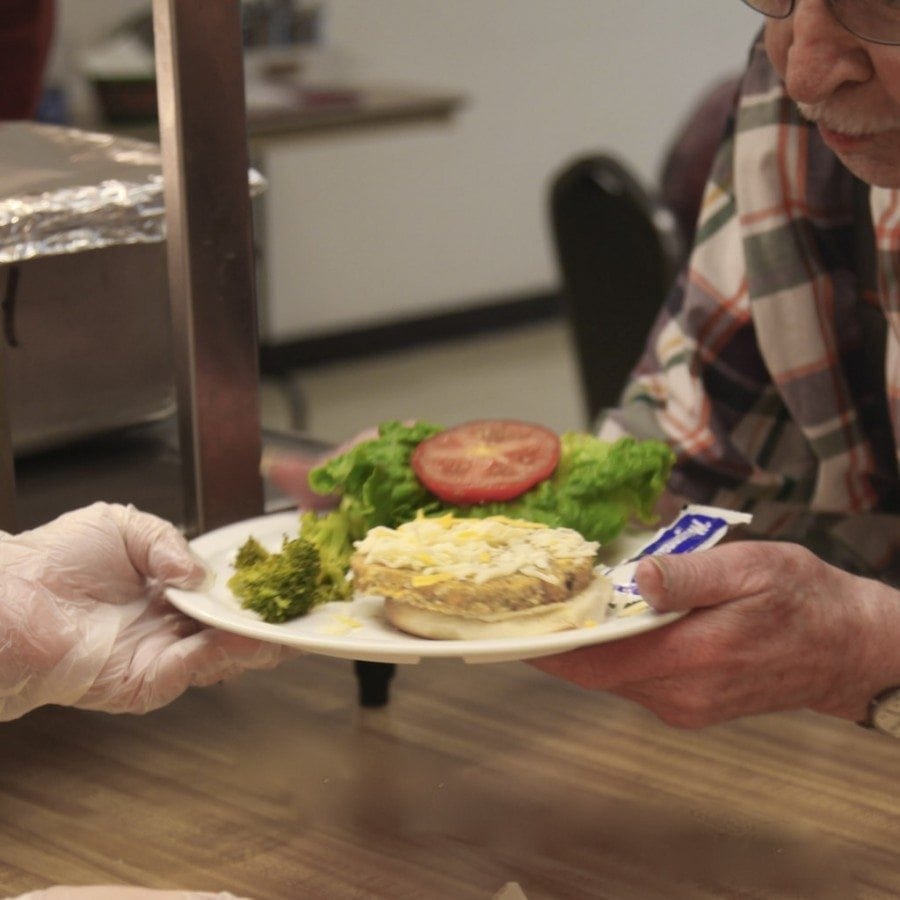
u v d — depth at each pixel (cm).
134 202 86
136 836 71
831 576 74
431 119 288
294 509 90
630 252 217
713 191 115
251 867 68
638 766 77
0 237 81
